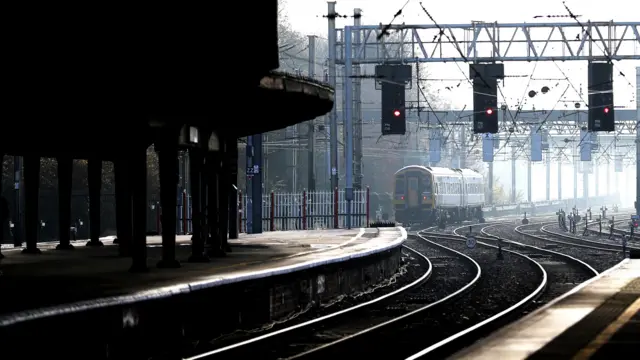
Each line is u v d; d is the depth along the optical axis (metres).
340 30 86.88
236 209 60.56
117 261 39.38
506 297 45.03
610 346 16.81
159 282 28.41
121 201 42.88
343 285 43.31
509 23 85.25
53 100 28.67
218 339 28.66
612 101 86.00
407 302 42.06
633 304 23.78
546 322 20.19
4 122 32.44
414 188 125.75
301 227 81.25
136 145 32.91
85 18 24.81
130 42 26.56
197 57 28.62
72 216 89.25
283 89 34.31
